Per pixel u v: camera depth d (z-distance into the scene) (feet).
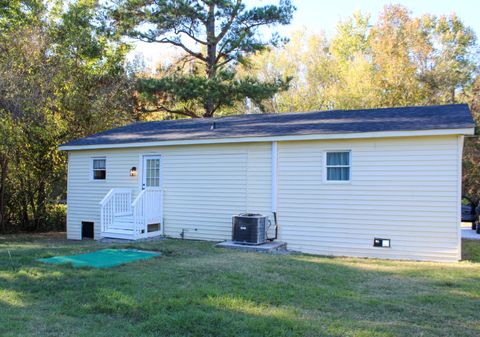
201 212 37.86
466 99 73.82
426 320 15.71
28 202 56.39
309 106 90.94
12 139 44.06
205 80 69.05
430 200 29.35
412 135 29.12
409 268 25.86
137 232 37.22
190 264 25.41
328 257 30.42
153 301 17.57
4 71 44.42
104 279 21.30
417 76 77.97
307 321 15.35
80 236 44.57
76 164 45.39
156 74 80.69
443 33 94.32
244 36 71.46
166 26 69.97
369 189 31.14
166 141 38.68
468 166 66.08
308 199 33.24
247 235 32.91
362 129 31.01
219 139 36.14
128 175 41.83
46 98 49.55
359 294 19.20
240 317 15.76
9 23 55.47
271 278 21.93
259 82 71.56
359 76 79.97
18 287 20.03
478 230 47.01
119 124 63.00
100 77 63.16
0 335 14.11
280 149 34.40
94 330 14.75
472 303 17.93
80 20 63.98
